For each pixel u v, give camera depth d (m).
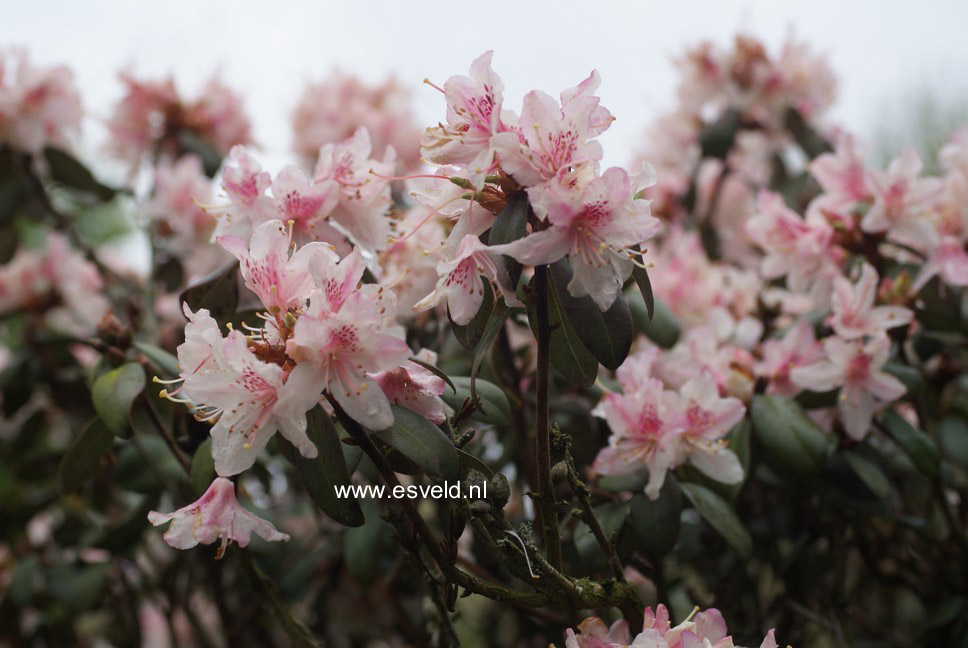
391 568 0.78
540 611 0.72
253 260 0.54
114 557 0.82
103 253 1.17
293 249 0.61
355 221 0.63
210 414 0.55
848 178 0.76
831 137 1.09
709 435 0.64
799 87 1.05
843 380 0.69
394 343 0.52
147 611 1.14
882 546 0.85
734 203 1.11
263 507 0.84
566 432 0.75
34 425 0.99
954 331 0.76
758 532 0.77
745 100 1.05
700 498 0.66
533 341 0.79
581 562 0.66
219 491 0.55
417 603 0.86
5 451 1.04
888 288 0.76
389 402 0.55
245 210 0.62
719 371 0.70
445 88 0.54
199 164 0.93
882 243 0.76
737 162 1.13
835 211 0.76
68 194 1.01
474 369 0.54
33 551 0.95
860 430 0.69
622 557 0.67
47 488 1.01
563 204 0.52
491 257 0.54
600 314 0.54
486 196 0.54
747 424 0.69
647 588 0.77
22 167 0.93
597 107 0.54
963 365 0.82
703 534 0.80
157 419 0.65
